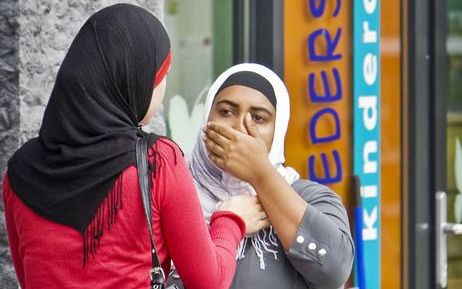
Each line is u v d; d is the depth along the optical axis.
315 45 11.08
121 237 5.81
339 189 11.30
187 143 10.96
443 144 12.15
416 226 11.88
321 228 6.77
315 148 11.15
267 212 6.76
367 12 11.40
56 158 5.87
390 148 11.69
